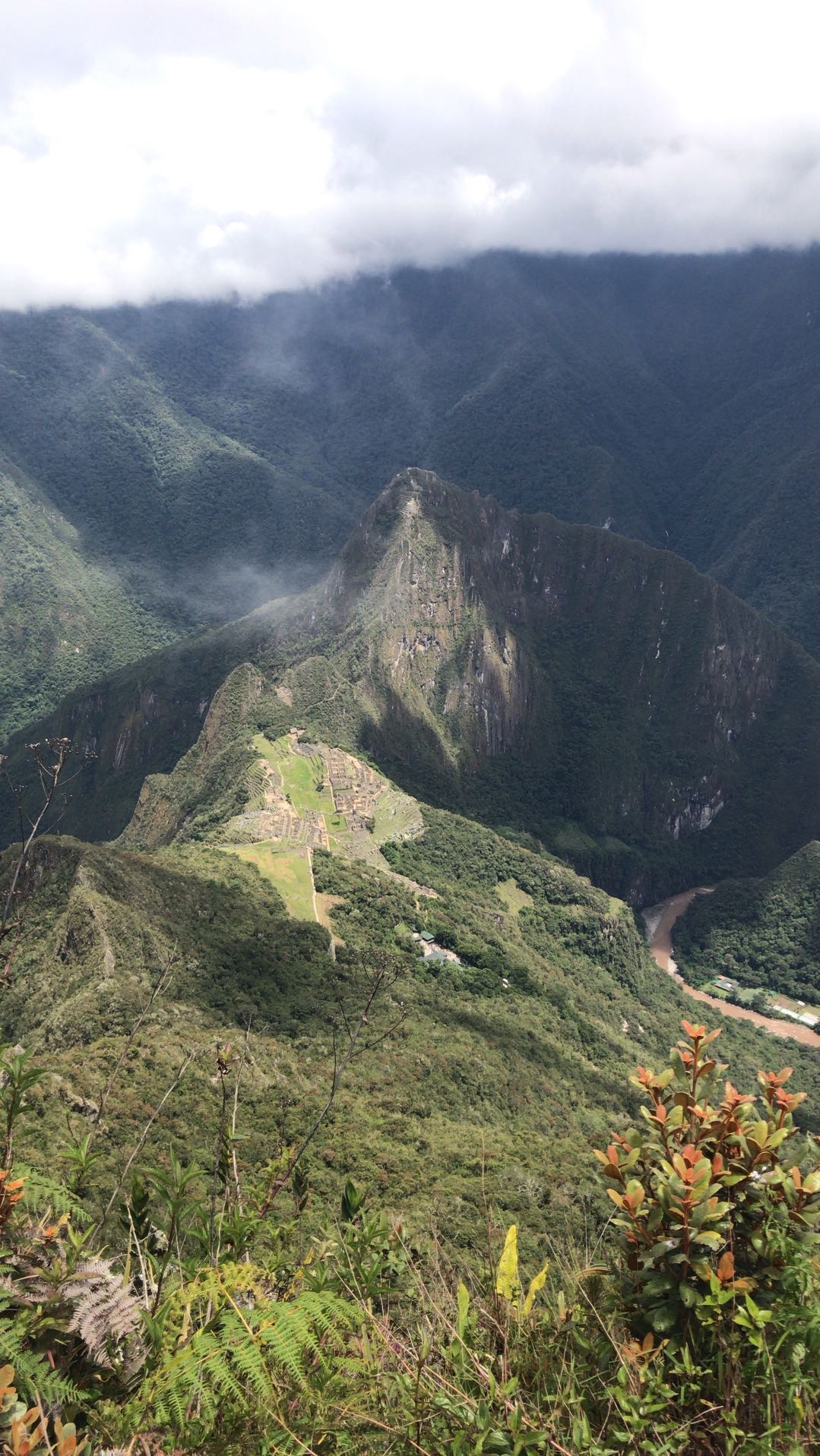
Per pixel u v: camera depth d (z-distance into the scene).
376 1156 25.22
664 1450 3.35
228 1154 4.95
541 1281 4.12
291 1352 3.31
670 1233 3.95
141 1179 4.23
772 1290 3.91
